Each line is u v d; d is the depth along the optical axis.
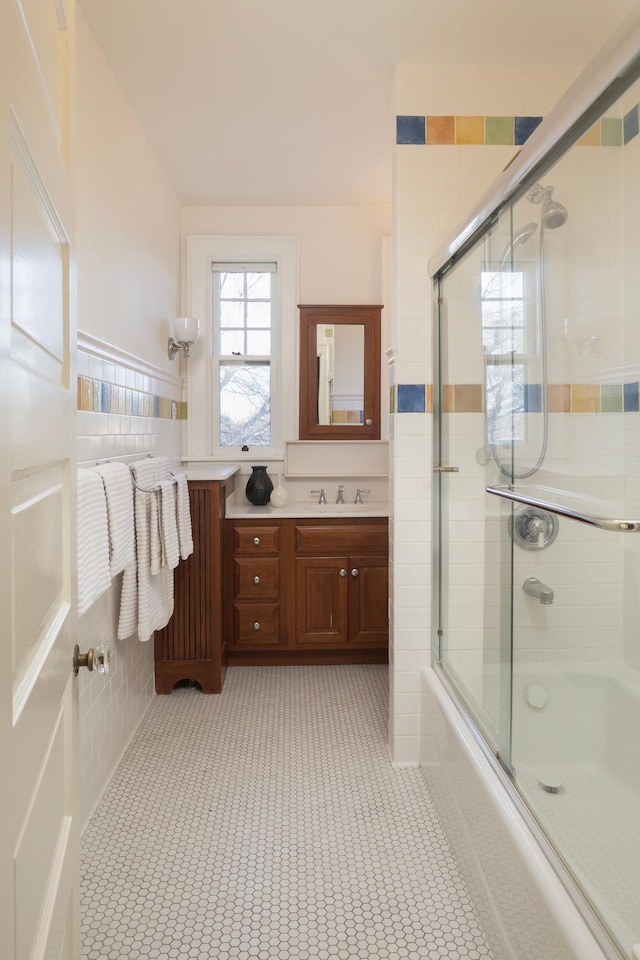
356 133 2.72
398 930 1.53
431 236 2.26
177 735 2.52
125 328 2.37
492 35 2.06
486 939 1.50
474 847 1.62
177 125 2.63
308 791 2.13
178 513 2.55
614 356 1.71
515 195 1.68
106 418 2.09
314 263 3.63
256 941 1.49
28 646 0.70
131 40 2.05
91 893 1.64
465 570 2.02
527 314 1.73
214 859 1.77
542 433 1.72
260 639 3.25
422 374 2.29
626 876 1.11
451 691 2.08
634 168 1.68
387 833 1.90
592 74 1.20
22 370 0.66
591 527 1.67
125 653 2.41
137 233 2.56
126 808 2.02
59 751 0.88
